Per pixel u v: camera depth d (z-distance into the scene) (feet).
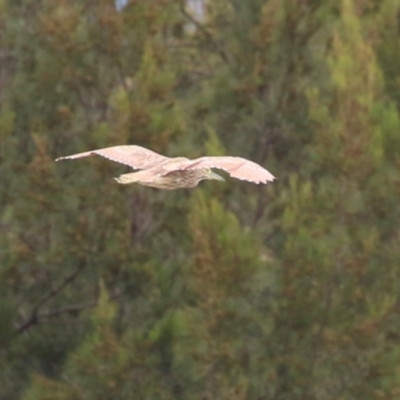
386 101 72.28
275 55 77.36
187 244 72.33
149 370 67.62
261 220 77.51
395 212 68.44
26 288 76.95
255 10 78.38
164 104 69.92
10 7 78.18
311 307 65.87
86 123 75.41
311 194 67.41
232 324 64.54
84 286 76.64
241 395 64.39
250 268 62.95
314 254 65.46
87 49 72.64
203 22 85.40
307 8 76.64
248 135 79.97
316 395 65.92
